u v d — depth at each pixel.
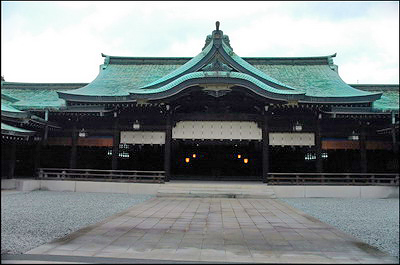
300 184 20.72
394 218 12.82
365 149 22.20
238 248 8.01
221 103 22.25
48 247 7.94
